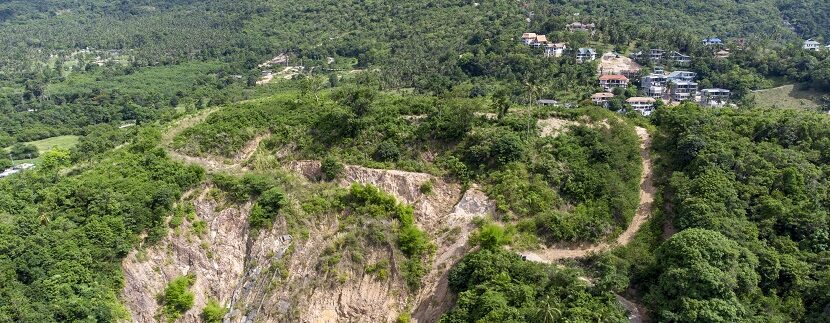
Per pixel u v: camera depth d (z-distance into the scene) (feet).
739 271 160.04
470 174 227.61
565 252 197.36
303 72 589.32
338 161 238.07
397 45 572.92
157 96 558.56
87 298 180.86
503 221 207.72
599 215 204.33
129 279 195.72
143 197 212.02
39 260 187.21
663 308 155.94
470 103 245.65
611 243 198.70
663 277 160.76
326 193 225.56
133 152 251.19
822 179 200.13
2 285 177.78
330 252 207.62
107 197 211.00
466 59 450.30
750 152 214.28
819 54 436.76
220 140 251.39
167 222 211.41
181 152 246.47
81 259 189.98
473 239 200.95
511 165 223.10
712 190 195.11
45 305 174.40
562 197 214.28
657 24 611.47
